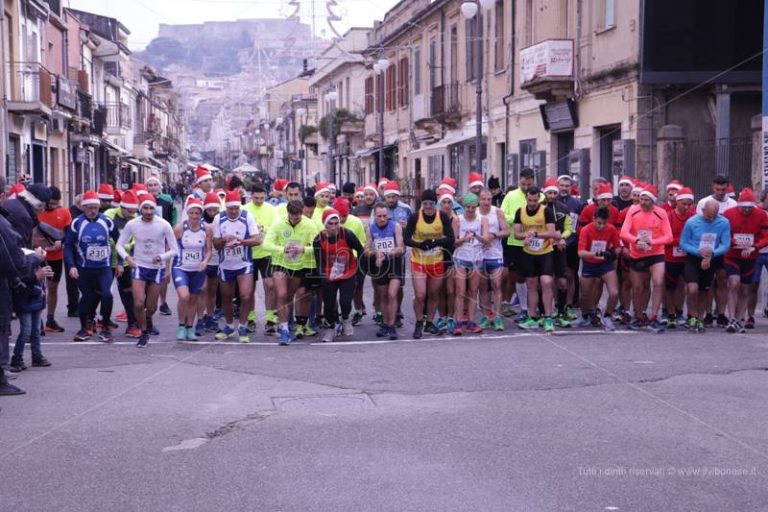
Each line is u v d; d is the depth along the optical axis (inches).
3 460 267.7
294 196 530.0
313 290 496.1
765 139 561.0
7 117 1160.2
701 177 750.5
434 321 540.1
